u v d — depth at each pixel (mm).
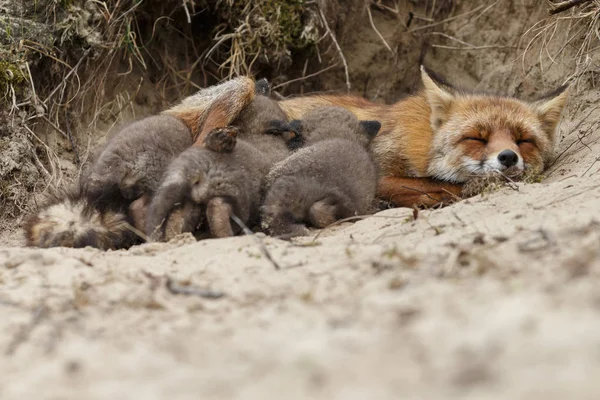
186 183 11719
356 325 6535
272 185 12484
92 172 13031
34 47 16469
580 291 6223
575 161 14891
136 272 9594
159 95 19547
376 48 21156
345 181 12828
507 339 5301
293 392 4984
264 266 9555
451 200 14539
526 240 8922
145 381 5691
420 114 15758
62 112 17375
